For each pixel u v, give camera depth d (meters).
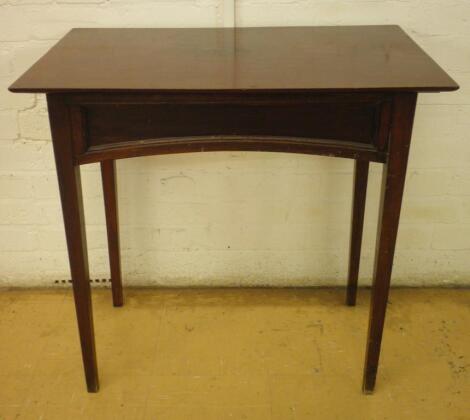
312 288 1.84
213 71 1.15
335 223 1.76
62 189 1.19
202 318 1.71
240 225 1.77
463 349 1.59
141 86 1.06
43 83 1.07
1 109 1.60
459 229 1.77
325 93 1.10
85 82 1.08
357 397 1.43
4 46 1.53
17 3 1.49
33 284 1.83
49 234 1.78
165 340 1.62
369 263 1.83
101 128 1.14
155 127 1.14
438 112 1.61
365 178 1.58
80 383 1.48
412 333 1.65
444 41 1.53
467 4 1.49
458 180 1.70
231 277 1.84
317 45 1.33
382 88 1.05
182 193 1.72
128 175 1.68
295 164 1.68
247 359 1.56
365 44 1.33
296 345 1.61
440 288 1.84
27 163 1.67
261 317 1.72
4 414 1.39
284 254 1.81
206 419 1.37
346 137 1.16
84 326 1.36
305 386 1.47
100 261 1.81
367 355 1.39
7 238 1.77
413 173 1.69
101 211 1.74
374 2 1.50
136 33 1.46
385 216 1.22
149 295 1.81
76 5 1.50
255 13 1.51
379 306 1.33
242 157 1.67
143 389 1.46
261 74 1.13
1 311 1.74
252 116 1.14
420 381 1.48
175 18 1.52
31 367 1.53
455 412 1.39
